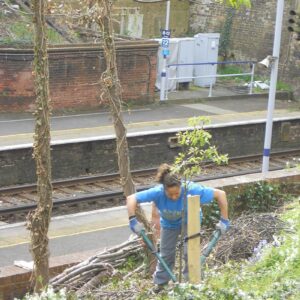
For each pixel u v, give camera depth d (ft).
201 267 37.76
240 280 38.63
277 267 40.47
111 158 96.78
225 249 46.98
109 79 45.93
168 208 36.50
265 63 87.04
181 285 34.04
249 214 54.80
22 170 89.20
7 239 60.39
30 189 83.35
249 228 48.80
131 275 44.55
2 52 109.81
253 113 123.44
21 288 42.68
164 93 128.16
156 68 126.41
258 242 47.47
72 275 43.29
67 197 81.25
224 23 157.17
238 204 59.11
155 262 44.68
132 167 98.53
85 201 79.82
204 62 141.08
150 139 99.81
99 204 80.64
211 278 38.83
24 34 114.32
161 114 118.83
